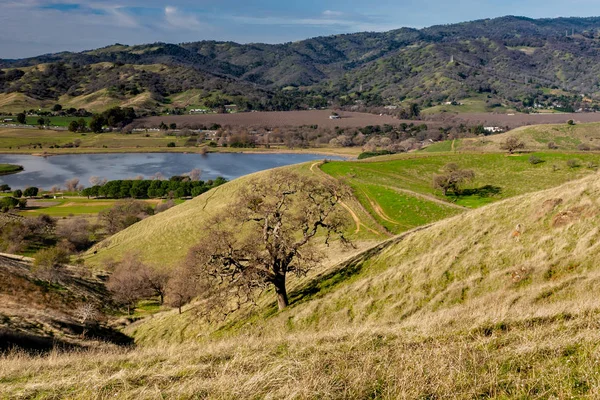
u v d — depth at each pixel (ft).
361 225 168.86
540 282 56.24
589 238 59.52
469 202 231.91
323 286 93.66
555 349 25.26
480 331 32.83
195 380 28.40
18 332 76.64
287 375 26.18
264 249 97.86
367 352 30.55
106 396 27.58
